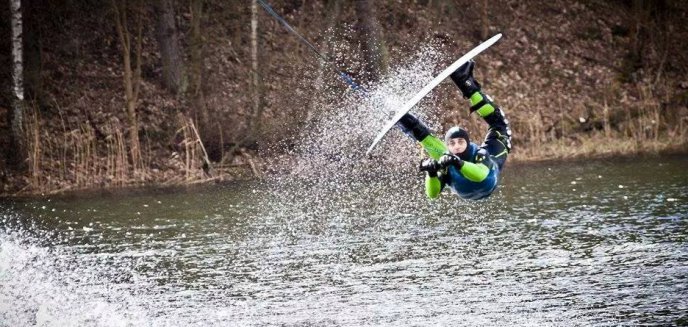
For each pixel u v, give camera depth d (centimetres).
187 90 9244
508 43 10694
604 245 4922
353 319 3797
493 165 3525
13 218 6550
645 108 9806
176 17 9856
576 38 11000
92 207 6981
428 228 5744
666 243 4881
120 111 9012
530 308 3844
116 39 9712
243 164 8625
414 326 3666
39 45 9138
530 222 5722
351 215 6353
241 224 6078
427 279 4416
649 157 8719
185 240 5572
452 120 9356
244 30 9806
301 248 5262
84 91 9119
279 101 9088
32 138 8288
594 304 3850
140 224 6147
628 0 11519
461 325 3653
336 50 9550
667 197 6316
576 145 9431
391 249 5134
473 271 4525
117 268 4862
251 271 4712
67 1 9581
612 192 6681
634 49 10919
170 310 4041
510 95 10019
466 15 10769
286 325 3753
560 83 10325
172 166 8562
